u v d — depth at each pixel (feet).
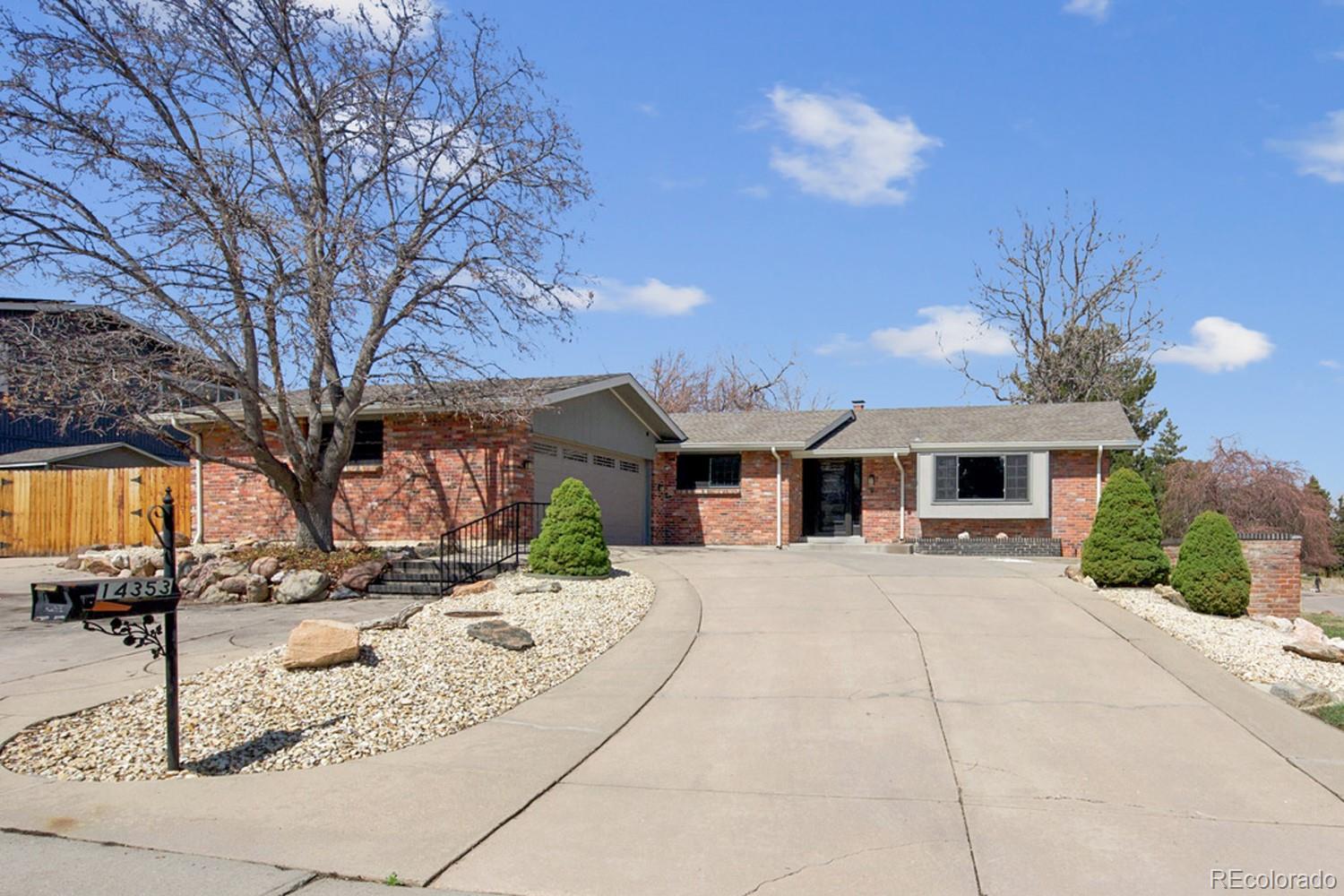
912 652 29.76
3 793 18.92
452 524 57.52
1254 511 93.66
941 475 74.18
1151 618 34.55
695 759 20.98
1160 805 18.21
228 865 15.57
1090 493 72.02
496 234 49.98
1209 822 17.37
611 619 34.55
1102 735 22.39
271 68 48.65
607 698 25.63
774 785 19.38
